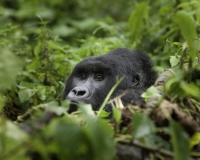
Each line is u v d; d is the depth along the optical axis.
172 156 4.92
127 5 19.31
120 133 5.35
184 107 5.98
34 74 10.01
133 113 5.29
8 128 4.43
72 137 4.41
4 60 5.02
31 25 17.72
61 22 17.84
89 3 19.17
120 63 8.91
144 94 5.84
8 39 11.42
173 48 8.38
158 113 5.38
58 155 4.52
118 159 5.03
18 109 8.66
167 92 5.23
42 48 10.39
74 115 5.93
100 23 12.87
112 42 12.17
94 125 4.50
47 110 5.05
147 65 9.31
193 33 5.48
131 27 12.04
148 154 5.06
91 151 4.50
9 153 4.47
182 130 4.71
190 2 10.96
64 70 10.41
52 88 9.48
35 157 4.75
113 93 8.65
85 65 8.87
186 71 5.51
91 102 8.35
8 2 20.39
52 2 18.84
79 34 16.33
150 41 12.02
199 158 5.46
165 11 12.03
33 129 4.70
